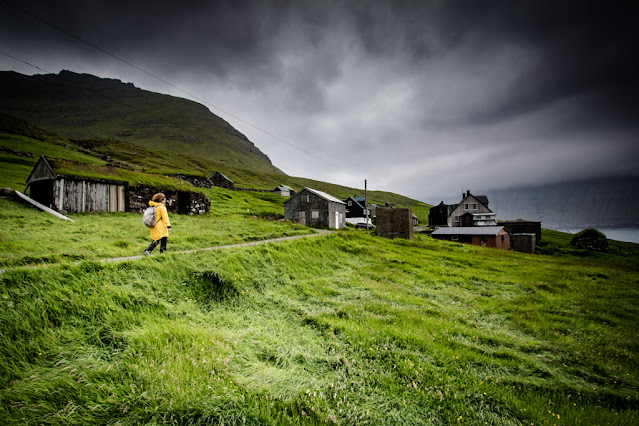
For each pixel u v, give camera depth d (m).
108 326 6.19
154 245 11.18
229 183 100.31
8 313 5.72
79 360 5.12
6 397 4.13
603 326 13.15
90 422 3.99
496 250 47.22
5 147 53.41
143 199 29.83
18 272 6.92
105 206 26.61
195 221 27.91
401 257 26.45
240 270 12.02
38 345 5.25
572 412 5.98
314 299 11.65
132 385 4.61
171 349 5.74
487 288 19.39
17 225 16.50
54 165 24.09
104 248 12.65
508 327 11.68
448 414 5.36
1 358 4.78
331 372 6.20
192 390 4.68
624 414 6.17
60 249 11.92
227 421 4.28
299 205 52.16
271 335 7.54
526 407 5.89
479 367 7.42
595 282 24.33
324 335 8.09
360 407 5.15
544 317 13.50
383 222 45.53
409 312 11.34
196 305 8.67
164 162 135.62
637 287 23.66
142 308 7.37
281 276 13.69
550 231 115.25
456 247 43.41
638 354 9.91
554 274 26.91
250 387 5.04
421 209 162.00
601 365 8.52
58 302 6.40
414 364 6.90
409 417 5.12
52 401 4.25
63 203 23.61
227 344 6.38
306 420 4.62
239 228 25.77
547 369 7.74
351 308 10.77
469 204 87.38
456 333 9.80
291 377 5.68
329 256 20.81
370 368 6.55
